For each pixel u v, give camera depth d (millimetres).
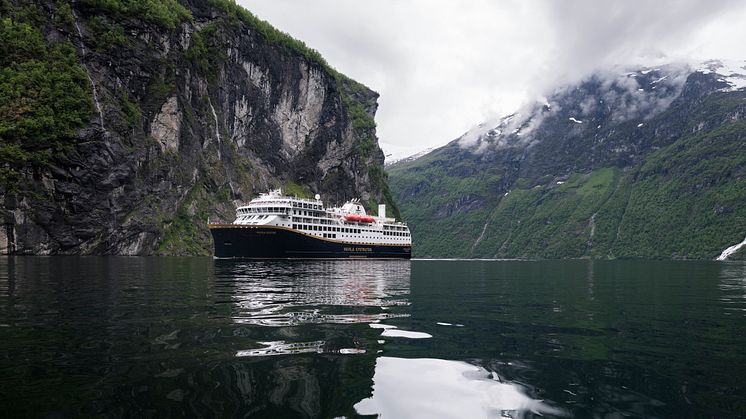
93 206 105625
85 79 111750
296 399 7293
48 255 96875
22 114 99000
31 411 6629
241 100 165250
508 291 28688
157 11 135875
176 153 131250
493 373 8969
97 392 7488
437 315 16828
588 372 9117
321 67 199000
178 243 122250
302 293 24312
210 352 10250
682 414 6859
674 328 14586
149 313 16141
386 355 10258
